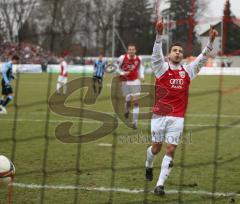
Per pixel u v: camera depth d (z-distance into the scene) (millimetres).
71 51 55406
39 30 24469
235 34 42375
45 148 10633
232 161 10195
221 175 8953
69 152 11102
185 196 7578
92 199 7395
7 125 15312
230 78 46344
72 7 29469
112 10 30828
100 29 27156
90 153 11008
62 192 7766
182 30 41719
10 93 18594
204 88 33906
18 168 9430
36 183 8289
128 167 9539
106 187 8055
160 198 7469
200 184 8289
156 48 8227
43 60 56500
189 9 38562
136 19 31375
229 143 12383
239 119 17219
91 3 28266
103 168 9445
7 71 18391
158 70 8336
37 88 32719
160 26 8086
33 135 13359
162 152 11242
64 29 29344
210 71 49812
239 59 48812
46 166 9609
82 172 9117
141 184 8273
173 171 9258
